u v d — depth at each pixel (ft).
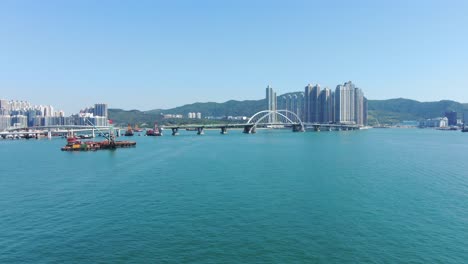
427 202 186.39
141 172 292.20
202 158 393.29
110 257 122.42
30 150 536.83
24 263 118.73
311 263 117.50
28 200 198.70
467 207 176.65
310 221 156.87
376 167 312.71
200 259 120.88
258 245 131.34
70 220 161.17
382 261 118.42
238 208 177.68
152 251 126.93
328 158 386.52
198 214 168.14
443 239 135.54
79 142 568.00
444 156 403.34
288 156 410.11
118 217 164.76
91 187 231.71
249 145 596.29
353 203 185.57
